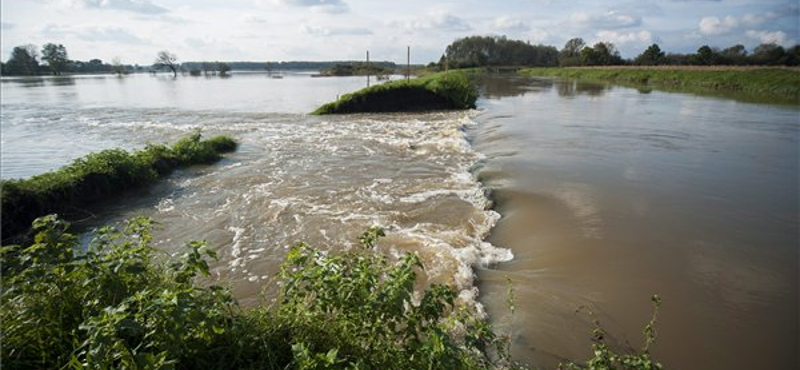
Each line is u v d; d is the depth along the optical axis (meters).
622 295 5.90
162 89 56.88
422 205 9.75
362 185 11.38
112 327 2.64
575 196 9.70
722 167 12.20
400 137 18.45
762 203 9.23
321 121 24.39
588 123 20.53
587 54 92.06
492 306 5.76
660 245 7.28
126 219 9.43
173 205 10.24
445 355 2.84
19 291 3.31
